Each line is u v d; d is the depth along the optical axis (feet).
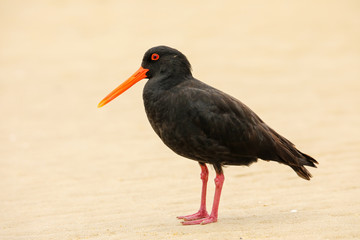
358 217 29.30
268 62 83.41
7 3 135.54
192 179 40.09
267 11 117.08
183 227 29.66
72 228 30.63
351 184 36.99
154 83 31.63
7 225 31.81
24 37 106.93
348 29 102.73
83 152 48.16
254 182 38.86
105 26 111.65
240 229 28.40
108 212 33.40
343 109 59.77
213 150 30.71
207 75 77.00
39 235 29.78
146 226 30.30
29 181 40.73
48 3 134.21
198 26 107.24
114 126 56.44
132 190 37.91
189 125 30.22
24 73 82.79
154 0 130.93
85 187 38.93
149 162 44.70
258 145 31.07
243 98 65.41
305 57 86.12
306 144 48.52
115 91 33.68
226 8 120.88
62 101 67.36
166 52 31.96
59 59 90.38
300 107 61.05
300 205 32.73
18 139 53.01
